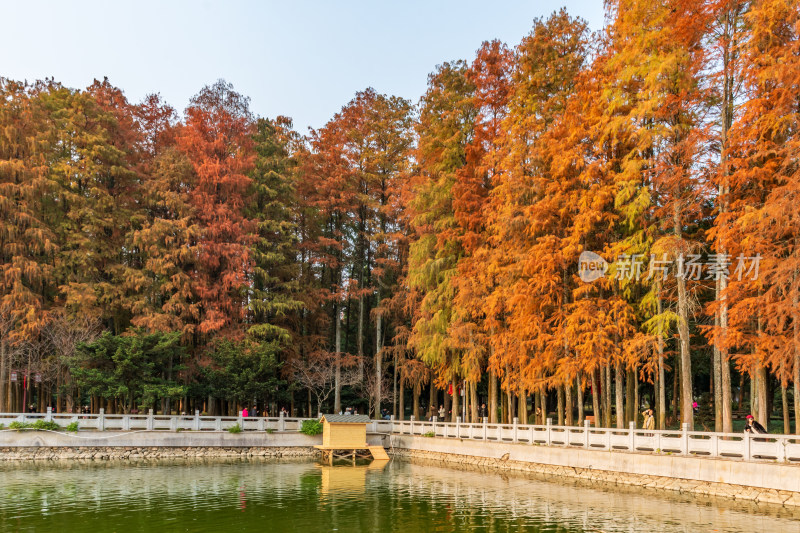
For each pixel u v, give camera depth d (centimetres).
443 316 3850
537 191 3166
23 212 4116
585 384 3209
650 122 2809
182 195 4722
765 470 2070
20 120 4334
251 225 4903
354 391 5112
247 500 2258
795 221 2098
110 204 4478
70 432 3497
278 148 5306
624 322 2778
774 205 2073
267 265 5109
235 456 3741
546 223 3092
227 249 4681
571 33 3416
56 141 4425
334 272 5619
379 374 4769
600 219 2850
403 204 4616
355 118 5381
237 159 4906
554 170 3052
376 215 5362
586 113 3025
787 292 2217
